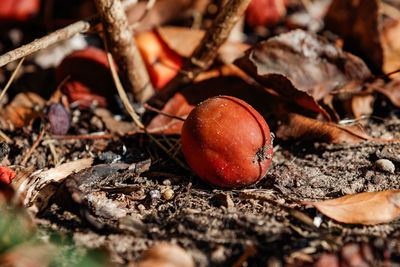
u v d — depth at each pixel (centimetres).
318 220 29
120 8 32
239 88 34
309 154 33
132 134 34
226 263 27
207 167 29
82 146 33
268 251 27
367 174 31
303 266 27
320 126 32
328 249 27
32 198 30
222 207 30
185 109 34
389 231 28
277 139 33
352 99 34
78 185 30
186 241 28
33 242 28
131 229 28
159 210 30
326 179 31
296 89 32
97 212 29
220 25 32
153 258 26
